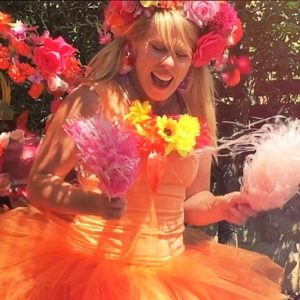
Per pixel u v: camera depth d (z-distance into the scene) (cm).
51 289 89
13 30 125
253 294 98
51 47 123
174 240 98
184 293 92
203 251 105
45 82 128
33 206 97
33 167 91
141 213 93
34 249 96
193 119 94
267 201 89
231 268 102
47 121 117
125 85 95
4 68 127
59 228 98
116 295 88
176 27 90
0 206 128
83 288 89
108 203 84
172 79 92
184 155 93
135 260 93
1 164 123
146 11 90
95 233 93
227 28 94
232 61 107
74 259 93
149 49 91
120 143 80
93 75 96
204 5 90
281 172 87
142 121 92
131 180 81
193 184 102
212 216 99
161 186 95
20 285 90
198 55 94
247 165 91
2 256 95
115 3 91
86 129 80
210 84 101
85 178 93
